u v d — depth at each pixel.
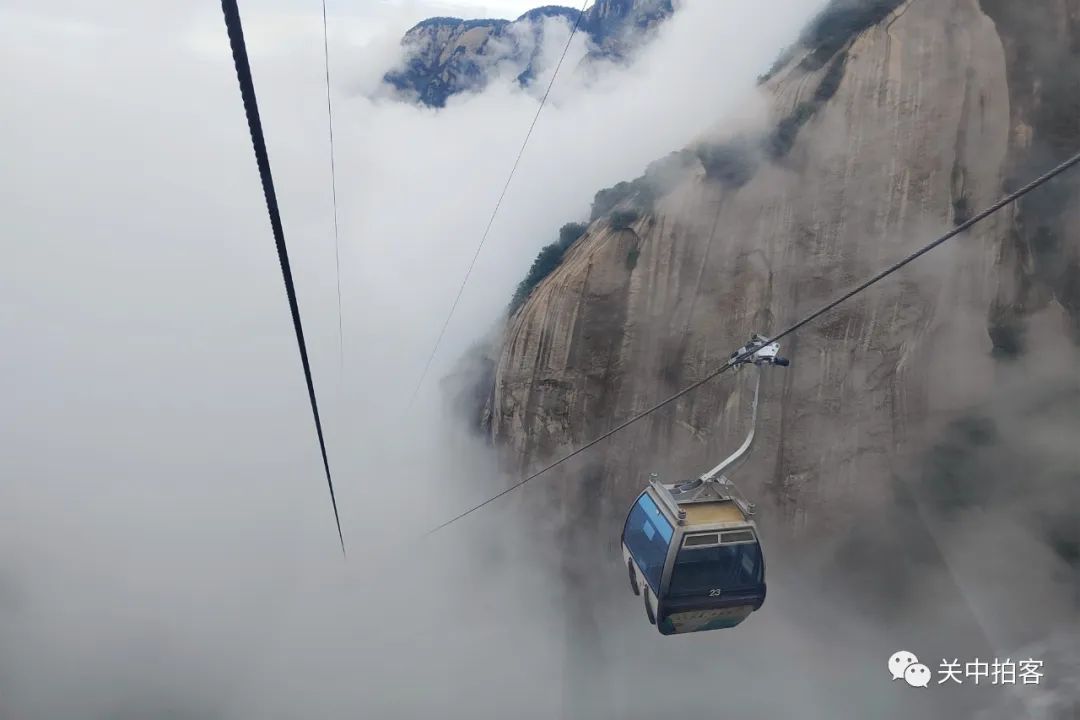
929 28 32.44
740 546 13.36
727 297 34.53
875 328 31.55
